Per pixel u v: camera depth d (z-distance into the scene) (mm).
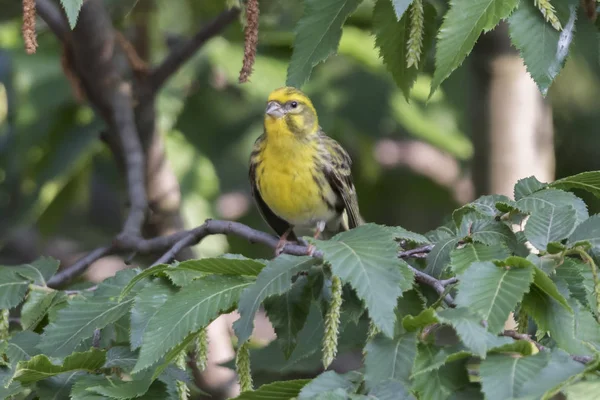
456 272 6395
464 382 5363
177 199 13805
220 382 12922
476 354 5098
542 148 12758
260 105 15477
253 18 7793
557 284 5945
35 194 14367
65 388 6594
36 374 6488
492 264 5672
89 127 14414
